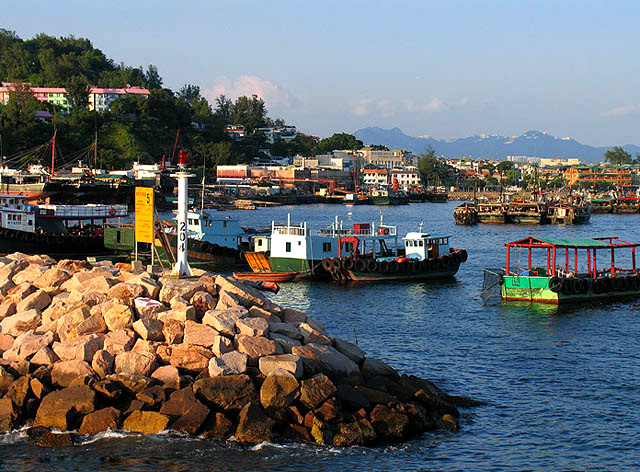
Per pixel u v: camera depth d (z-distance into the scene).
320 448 32.22
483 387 43.50
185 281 39.91
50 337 36.12
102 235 107.88
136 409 32.84
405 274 86.56
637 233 163.50
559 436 36.00
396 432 33.94
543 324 61.56
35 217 104.50
